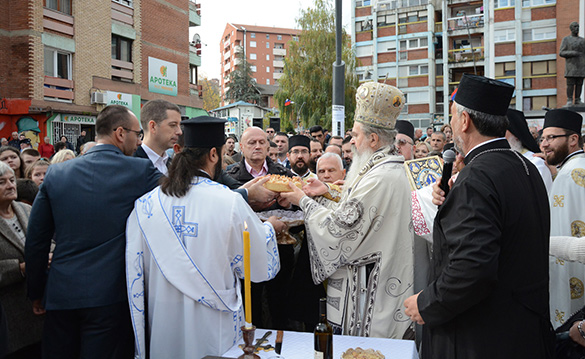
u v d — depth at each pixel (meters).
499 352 1.84
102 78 21.23
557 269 3.32
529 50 34.53
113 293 2.58
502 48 35.22
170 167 2.49
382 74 42.34
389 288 2.69
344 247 2.70
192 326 2.37
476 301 1.79
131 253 2.49
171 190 2.42
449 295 1.82
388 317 2.68
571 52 12.85
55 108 19.16
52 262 2.64
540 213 1.99
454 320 1.93
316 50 30.23
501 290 1.86
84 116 20.52
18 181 3.85
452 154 2.29
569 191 3.25
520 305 1.87
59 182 2.64
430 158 2.86
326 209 2.77
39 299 2.88
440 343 1.98
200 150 2.52
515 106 34.84
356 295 2.72
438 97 41.09
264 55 107.62
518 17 34.56
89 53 20.62
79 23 20.11
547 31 34.06
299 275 3.40
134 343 2.71
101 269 2.58
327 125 29.25
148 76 24.02
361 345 2.27
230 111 39.59
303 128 30.27
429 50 40.50
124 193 2.65
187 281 2.36
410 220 2.74
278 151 7.05
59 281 2.58
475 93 2.03
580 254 2.47
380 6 42.25
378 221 2.68
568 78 13.01
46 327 2.64
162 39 24.94
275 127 10.16
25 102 18.42
